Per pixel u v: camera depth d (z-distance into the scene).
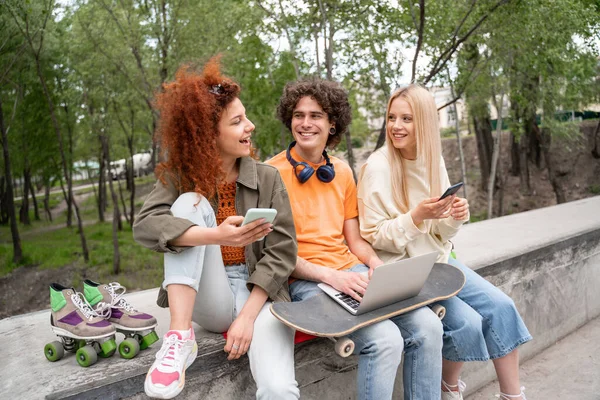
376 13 8.12
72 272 12.97
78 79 12.45
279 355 1.66
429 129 2.25
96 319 1.71
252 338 1.70
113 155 20.58
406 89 2.28
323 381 2.09
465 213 2.21
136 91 11.48
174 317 1.63
